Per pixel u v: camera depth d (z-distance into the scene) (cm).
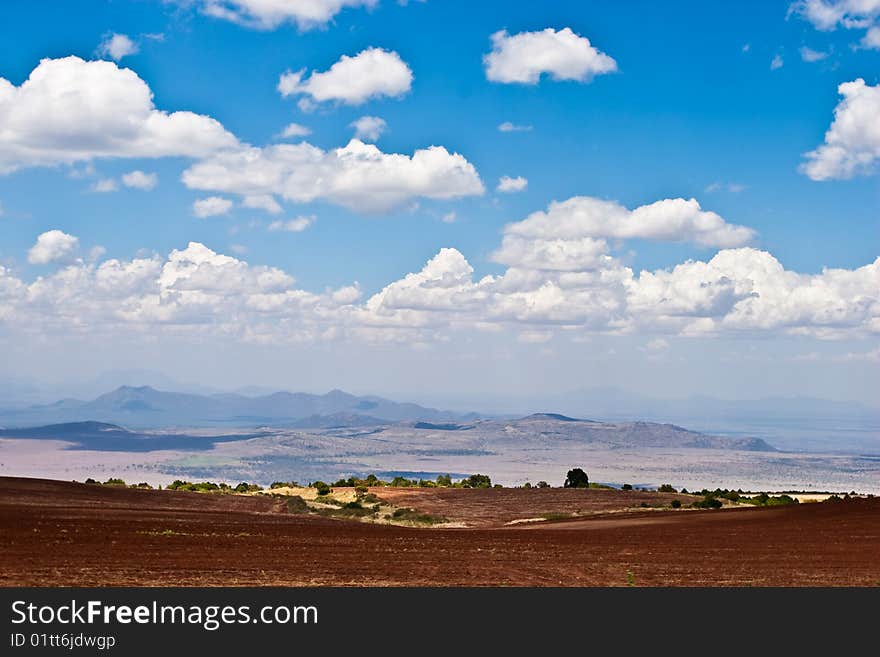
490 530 4906
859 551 3356
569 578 2614
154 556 2789
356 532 4153
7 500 5331
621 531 4634
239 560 2773
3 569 2439
